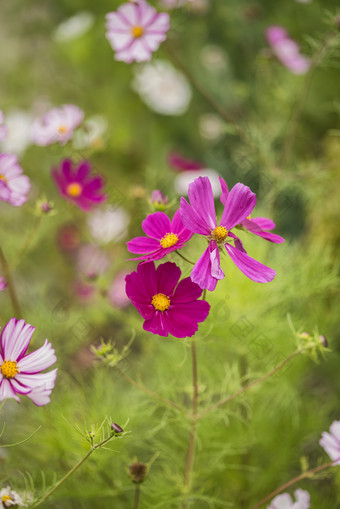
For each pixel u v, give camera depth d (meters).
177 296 1.12
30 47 2.47
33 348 1.43
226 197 1.12
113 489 1.36
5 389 1.09
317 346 1.20
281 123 1.86
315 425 1.47
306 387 1.61
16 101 2.32
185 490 1.29
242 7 2.02
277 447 1.46
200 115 2.15
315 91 1.88
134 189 1.39
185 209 1.08
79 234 1.67
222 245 1.11
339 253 1.60
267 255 1.48
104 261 1.56
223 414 1.31
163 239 1.12
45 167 1.96
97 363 1.23
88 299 1.56
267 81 1.95
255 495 1.45
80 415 1.39
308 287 1.44
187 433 1.42
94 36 2.21
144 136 2.17
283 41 1.57
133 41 1.38
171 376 1.44
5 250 1.52
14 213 1.75
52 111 1.45
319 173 1.50
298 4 2.01
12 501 1.18
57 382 1.43
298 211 1.81
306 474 1.25
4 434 1.38
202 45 2.10
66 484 1.34
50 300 1.66
